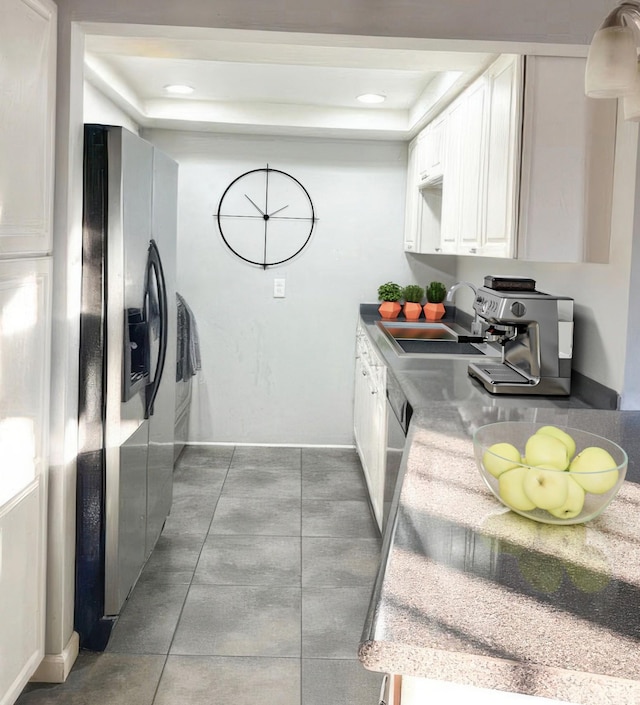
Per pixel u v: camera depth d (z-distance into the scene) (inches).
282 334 207.5
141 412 112.5
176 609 113.3
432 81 152.3
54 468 92.4
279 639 105.4
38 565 88.6
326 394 209.9
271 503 162.2
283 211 203.8
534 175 100.6
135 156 103.9
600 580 43.0
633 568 44.8
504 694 37.5
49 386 90.4
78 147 93.4
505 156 105.6
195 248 203.6
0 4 71.0
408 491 57.2
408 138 198.2
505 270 157.2
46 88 84.7
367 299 208.1
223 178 201.6
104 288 98.2
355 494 170.1
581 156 100.5
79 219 95.2
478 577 42.8
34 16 80.2
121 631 106.6
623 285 97.7
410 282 207.8
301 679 95.5
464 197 132.7
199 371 207.2
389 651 34.9
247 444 209.3
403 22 90.6
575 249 101.8
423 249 184.5
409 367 128.0
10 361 77.0
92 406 99.1
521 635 36.5
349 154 203.3
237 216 203.2
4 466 76.4
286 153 202.1
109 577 101.2
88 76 142.1
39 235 84.4
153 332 117.3
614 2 91.4
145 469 116.4
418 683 38.6
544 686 33.7
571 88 99.5
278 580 124.4
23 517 82.9
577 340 113.3
